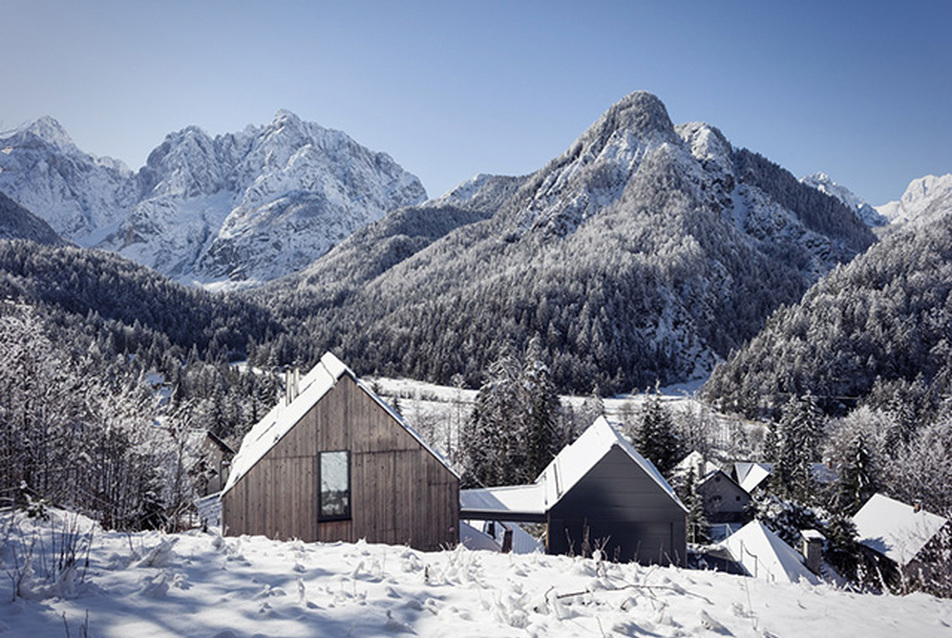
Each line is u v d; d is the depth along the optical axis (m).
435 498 15.52
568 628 4.85
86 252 184.25
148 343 136.50
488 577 6.31
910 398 86.75
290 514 14.63
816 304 126.25
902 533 30.70
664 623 5.24
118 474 18.91
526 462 50.44
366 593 5.21
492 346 130.88
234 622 4.27
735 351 167.88
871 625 5.82
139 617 4.18
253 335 178.75
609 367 136.12
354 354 152.12
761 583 7.28
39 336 18.58
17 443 17.02
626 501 19.16
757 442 79.75
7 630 3.72
